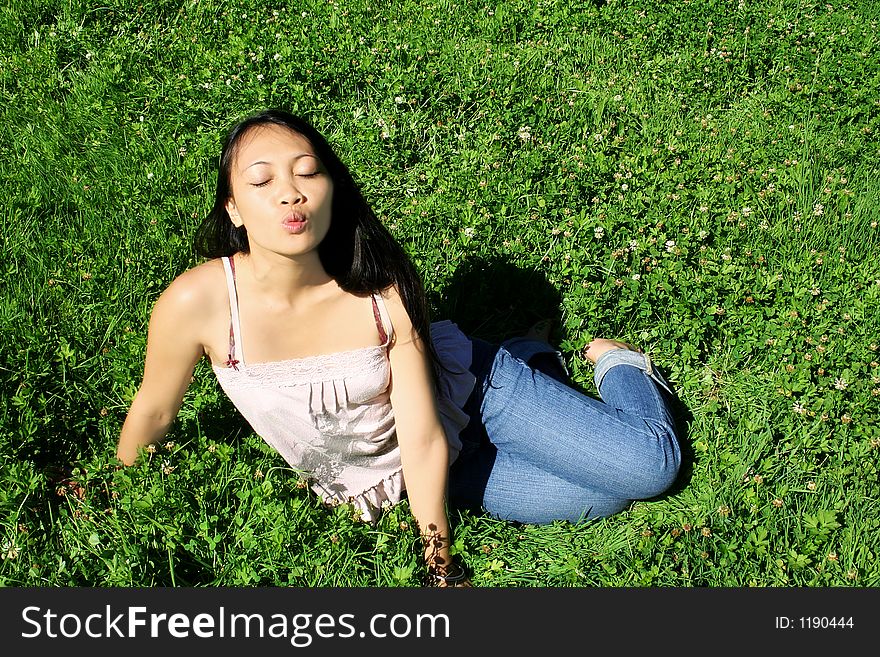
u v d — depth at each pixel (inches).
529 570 137.7
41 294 175.2
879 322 174.4
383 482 140.8
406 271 124.4
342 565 128.7
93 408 154.5
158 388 129.0
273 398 126.2
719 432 157.2
